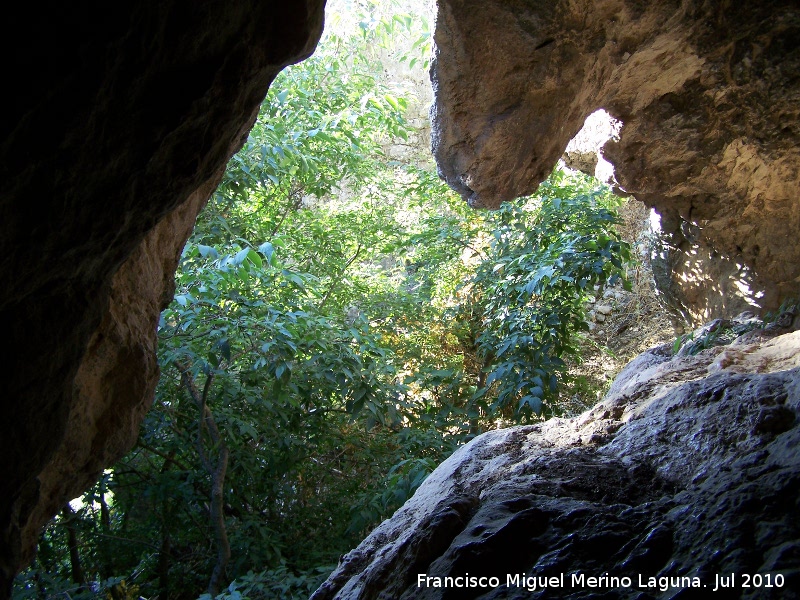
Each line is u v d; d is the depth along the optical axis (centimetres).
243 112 215
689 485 261
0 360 201
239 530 618
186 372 571
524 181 417
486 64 351
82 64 162
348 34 798
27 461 223
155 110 185
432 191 772
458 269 832
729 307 564
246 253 494
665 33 372
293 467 666
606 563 214
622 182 523
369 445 725
